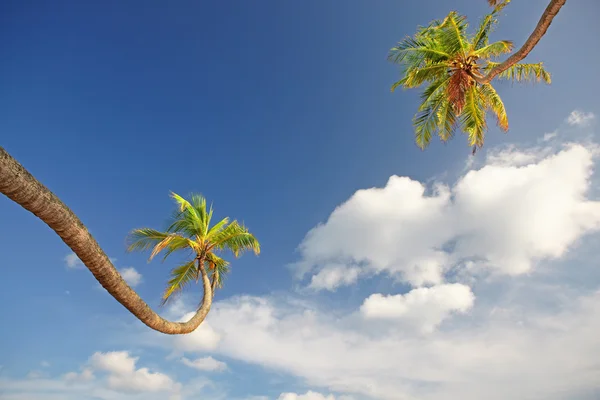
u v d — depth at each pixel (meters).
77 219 5.41
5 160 4.14
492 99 19.83
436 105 20.17
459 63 17.98
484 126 19.23
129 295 7.58
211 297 16.67
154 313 9.29
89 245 5.75
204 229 19.05
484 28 17.25
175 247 18.25
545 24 11.87
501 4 16.42
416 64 18.86
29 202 4.58
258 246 19.73
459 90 17.61
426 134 20.50
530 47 12.87
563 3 11.17
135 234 16.95
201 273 18.06
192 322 13.82
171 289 18.30
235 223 19.22
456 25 17.06
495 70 15.34
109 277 6.64
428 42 18.06
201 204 19.78
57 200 4.98
